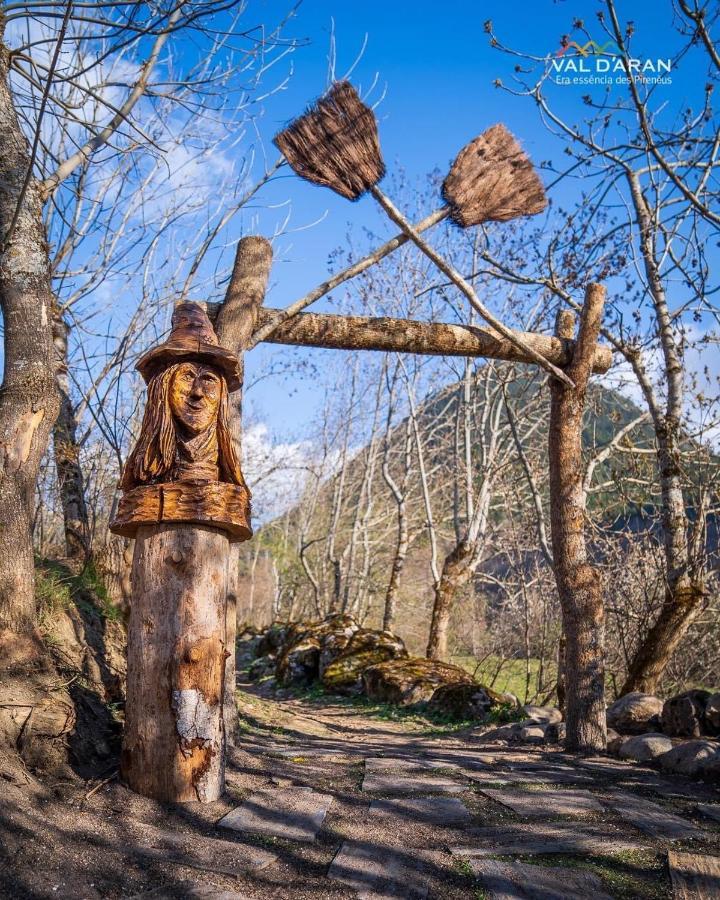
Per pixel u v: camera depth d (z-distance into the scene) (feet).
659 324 27.63
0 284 14.62
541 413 53.01
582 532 20.72
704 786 15.90
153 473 13.29
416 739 23.02
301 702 34.04
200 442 13.34
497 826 12.97
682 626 25.44
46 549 24.44
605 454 33.71
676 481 26.55
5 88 15.65
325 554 79.10
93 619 18.42
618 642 34.01
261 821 12.19
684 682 33.88
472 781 15.84
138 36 16.74
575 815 13.64
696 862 11.44
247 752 16.79
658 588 30.30
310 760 17.21
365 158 17.87
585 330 20.66
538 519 34.17
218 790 12.83
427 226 18.92
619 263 31.01
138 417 29.86
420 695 30.66
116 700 16.42
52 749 12.58
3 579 13.26
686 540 26.86
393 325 19.58
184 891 9.78
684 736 19.71
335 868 10.84
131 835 11.08
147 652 12.73
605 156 27.94
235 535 13.94
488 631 54.19
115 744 14.43
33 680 12.94
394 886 10.48
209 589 13.08
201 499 12.97
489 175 19.34
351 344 19.47
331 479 82.07
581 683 19.99
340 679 35.09
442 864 11.30
